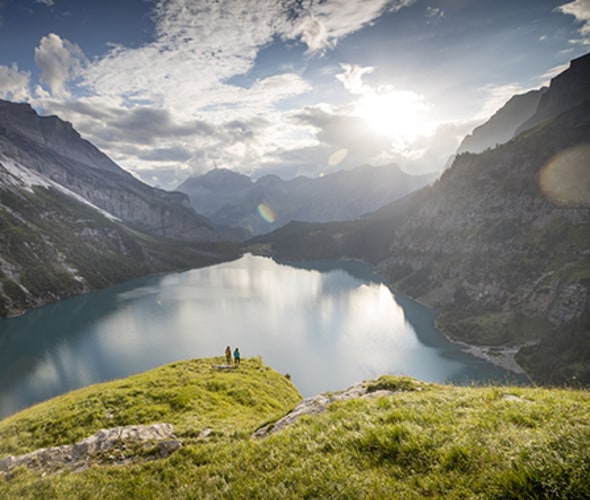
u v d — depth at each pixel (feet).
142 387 97.40
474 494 20.95
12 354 482.69
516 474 20.52
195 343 512.63
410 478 24.73
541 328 582.35
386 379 62.85
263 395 106.42
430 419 34.04
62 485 41.42
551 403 32.76
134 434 58.29
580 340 476.54
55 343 523.29
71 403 87.51
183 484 35.68
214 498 30.48
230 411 84.07
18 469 50.14
